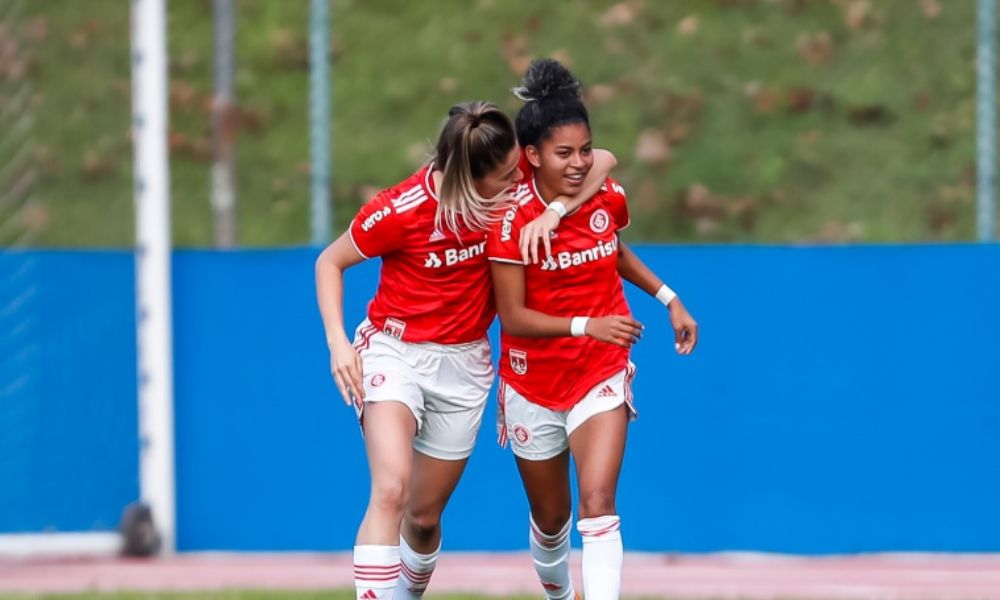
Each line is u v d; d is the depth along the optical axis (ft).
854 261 77.71
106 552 79.20
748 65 128.16
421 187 48.01
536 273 49.90
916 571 74.49
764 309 77.92
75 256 80.02
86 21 125.18
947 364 77.51
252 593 65.16
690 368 77.97
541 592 67.36
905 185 121.39
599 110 125.18
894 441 77.71
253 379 79.77
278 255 79.66
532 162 48.80
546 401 51.19
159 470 79.10
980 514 77.61
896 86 127.24
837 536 77.92
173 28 131.13
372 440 48.16
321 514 79.56
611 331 46.91
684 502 78.23
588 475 49.08
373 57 127.65
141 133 78.64
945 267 77.51
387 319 50.14
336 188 119.14
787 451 77.97
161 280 78.69
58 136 119.03
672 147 123.54
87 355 80.07
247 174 120.37
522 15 130.00
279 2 131.75
